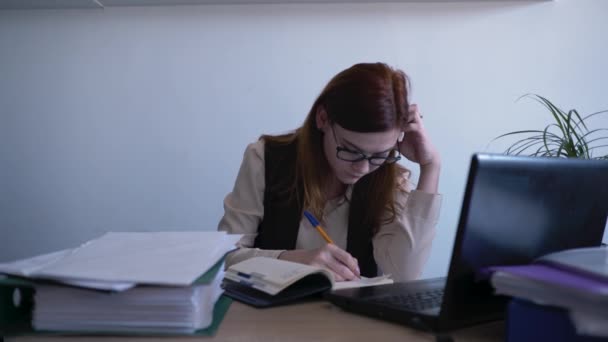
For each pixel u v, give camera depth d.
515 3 2.39
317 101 1.31
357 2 2.36
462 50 2.40
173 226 2.42
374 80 1.13
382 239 1.37
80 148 2.39
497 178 0.60
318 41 2.39
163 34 2.38
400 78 1.20
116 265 0.67
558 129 2.41
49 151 2.39
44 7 2.34
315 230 1.42
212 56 2.38
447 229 2.41
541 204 0.66
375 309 0.72
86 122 2.39
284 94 2.40
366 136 1.12
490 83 2.40
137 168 2.40
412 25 2.39
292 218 1.41
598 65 2.40
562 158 0.68
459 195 2.41
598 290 0.47
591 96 2.41
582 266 0.54
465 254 0.59
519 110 2.41
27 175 2.39
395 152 1.35
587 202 0.72
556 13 2.39
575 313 0.50
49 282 0.62
